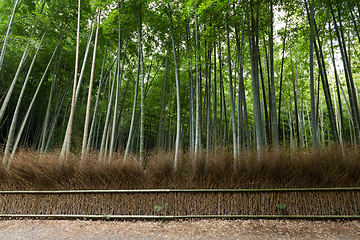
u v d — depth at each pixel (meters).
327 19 4.50
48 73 7.59
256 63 3.95
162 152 3.30
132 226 2.66
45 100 8.49
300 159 2.87
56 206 3.03
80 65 7.06
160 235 2.41
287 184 2.79
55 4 5.68
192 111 5.11
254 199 2.80
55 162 3.21
